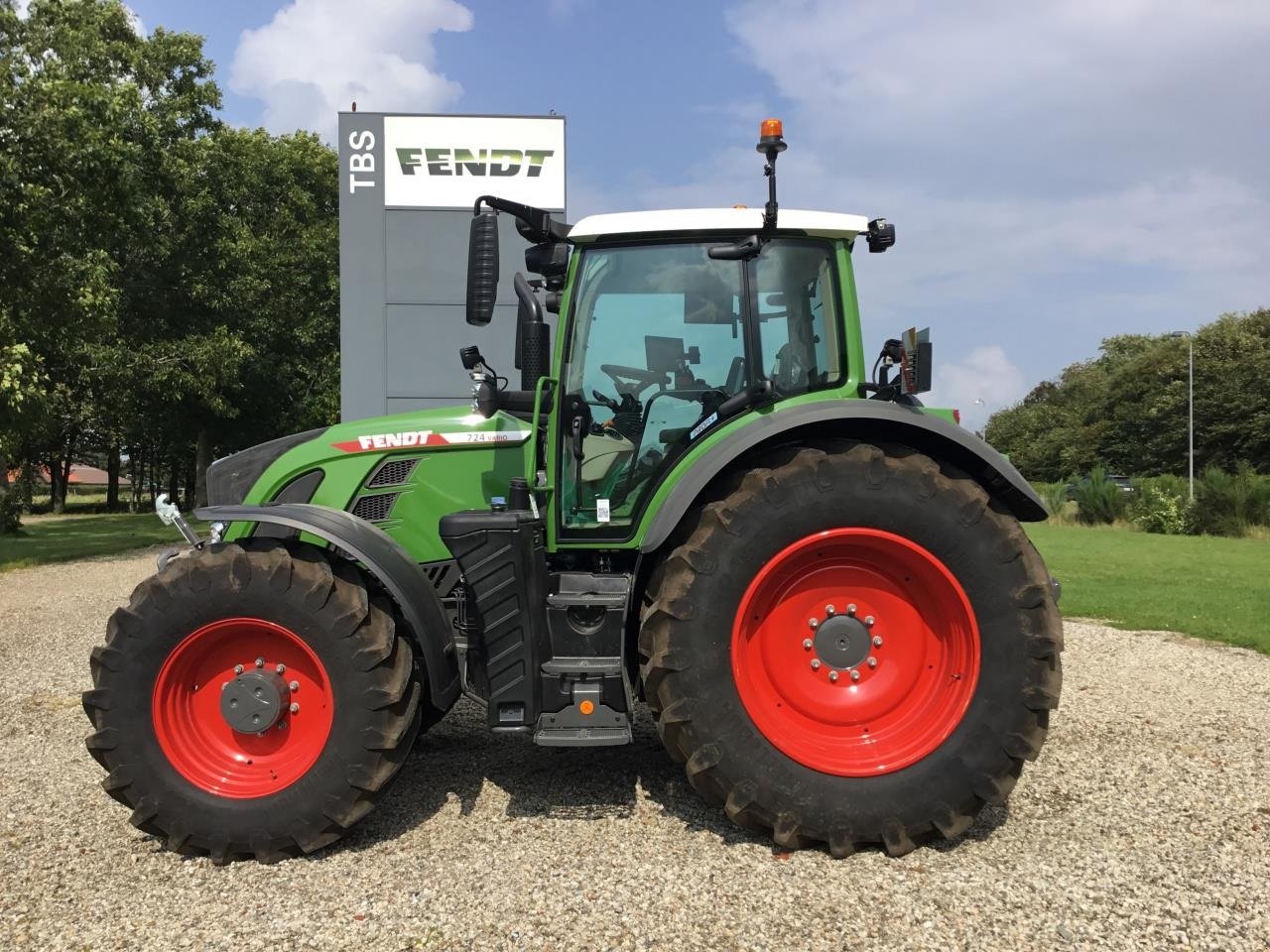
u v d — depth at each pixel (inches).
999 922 96.3
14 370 404.2
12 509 681.0
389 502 143.7
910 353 137.4
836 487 116.7
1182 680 210.8
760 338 135.9
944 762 113.4
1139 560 505.7
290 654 120.6
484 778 142.9
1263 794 133.2
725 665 115.9
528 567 121.4
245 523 140.2
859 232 134.3
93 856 117.3
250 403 846.5
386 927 96.5
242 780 117.1
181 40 760.3
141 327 705.0
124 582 413.7
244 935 95.5
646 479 135.8
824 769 114.0
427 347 332.5
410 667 120.4
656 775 143.5
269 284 834.2
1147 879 106.0
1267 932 93.7
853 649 121.1
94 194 435.5
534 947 92.0
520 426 144.4
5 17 595.2
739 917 97.7
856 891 104.0
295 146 943.7
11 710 189.5
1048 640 113.9
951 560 116.0
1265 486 770.8
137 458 1456.7
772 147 129.7
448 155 331.0
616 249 136.3
